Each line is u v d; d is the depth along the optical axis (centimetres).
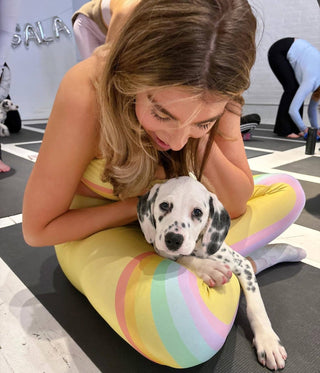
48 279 120
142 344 73
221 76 57
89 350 88
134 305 73
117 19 110
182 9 55
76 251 96
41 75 631
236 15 58
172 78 56
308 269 126
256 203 114
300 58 394
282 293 111
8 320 99
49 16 618
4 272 124
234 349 88
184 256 87
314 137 313
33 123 575
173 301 71
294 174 248
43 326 96
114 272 80
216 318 76
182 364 75
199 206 79
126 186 89
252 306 90
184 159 95
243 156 106
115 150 79
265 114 578
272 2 533
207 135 93
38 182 85
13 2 226
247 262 93
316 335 93
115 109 73
